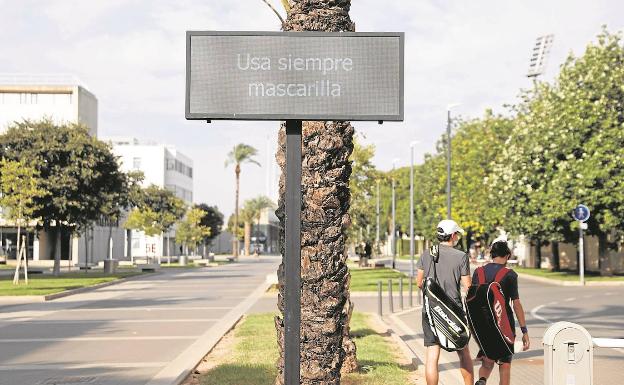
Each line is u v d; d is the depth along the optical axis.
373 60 6.73
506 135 60.09
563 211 39.94
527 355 13.23
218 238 152.00
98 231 82.50
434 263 8.21
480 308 8.12
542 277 41.88
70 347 14.10
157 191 79.56
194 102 6.68
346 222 8.24
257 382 9.45
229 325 17.48
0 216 38.41
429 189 72.44
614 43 42.03
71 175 46.09
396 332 16.19
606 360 12.56
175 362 11.70
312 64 6.71
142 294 29.94
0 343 14.75
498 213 52.59
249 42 6.70
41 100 73.81
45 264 71.06
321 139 8.22
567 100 41.44
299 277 6.62
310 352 7.85
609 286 35.59
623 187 38.84
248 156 105.38
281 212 8.36
